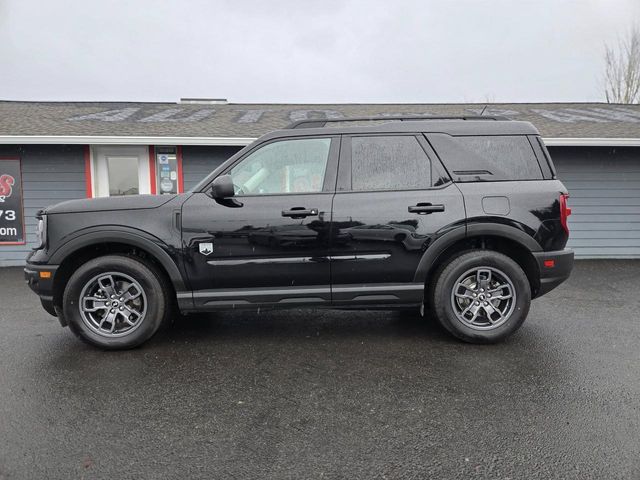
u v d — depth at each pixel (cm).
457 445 248
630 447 245
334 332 442
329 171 396
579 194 918
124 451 244
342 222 385
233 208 384
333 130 402
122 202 387
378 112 1128
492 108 1209
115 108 1165
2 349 399
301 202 386
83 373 346
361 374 342
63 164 877
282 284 392
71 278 380
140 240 378
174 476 223
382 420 275
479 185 393
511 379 331
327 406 293
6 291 645
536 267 395
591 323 469
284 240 385
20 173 867
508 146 402
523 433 259
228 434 261
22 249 878
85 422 274
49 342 418
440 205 388
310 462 234
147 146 898
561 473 224
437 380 330
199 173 914
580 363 360
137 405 296
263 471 227
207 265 384
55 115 1006
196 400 302
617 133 874
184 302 388
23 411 288
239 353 387
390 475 223
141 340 390
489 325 402
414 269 391
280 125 938
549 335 429
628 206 920
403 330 447
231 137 849
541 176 400
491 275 402
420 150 398
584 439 253
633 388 315
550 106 1246
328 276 392
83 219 379
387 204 388
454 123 406
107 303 391
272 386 323
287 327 458
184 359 374
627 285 661
